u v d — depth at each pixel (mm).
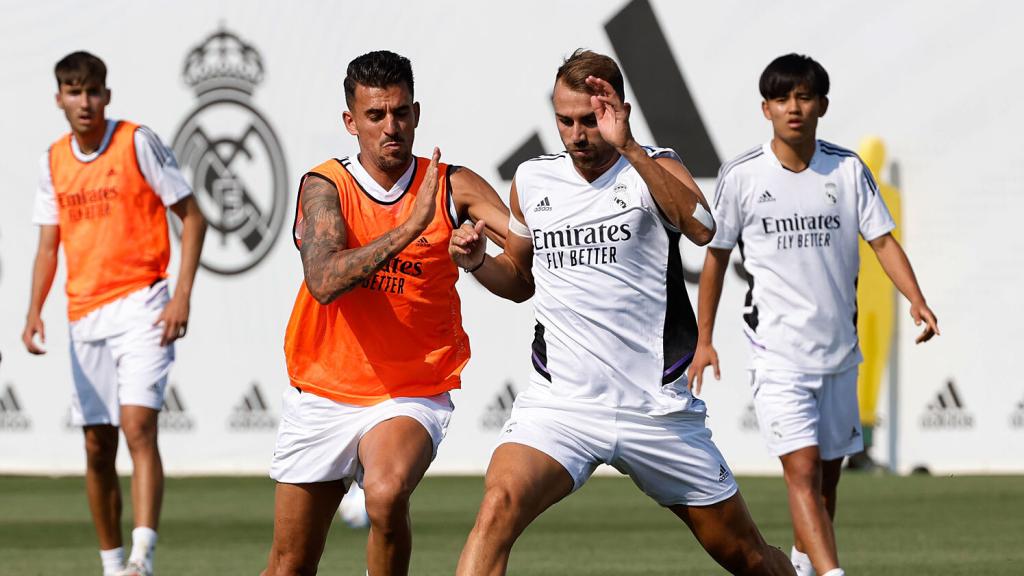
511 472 16328
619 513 36281
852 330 22500
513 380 44938
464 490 41656
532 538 31219
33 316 27000
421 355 17734
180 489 43344
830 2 42312
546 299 17141
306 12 47094
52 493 43625
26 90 49938
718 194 22734
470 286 45250
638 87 43750
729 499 17031
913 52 41875
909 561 26609
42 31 49812
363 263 16125
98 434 26188
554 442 16609
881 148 41719
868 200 22422
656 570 26062
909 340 42312
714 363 23172
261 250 47438
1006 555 27422
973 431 41938
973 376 41844
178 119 48562
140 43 48938
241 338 47656
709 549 17375
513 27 44812
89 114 25906
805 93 22062
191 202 26359
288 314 47188
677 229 16719
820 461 22125
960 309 41812
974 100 41594
